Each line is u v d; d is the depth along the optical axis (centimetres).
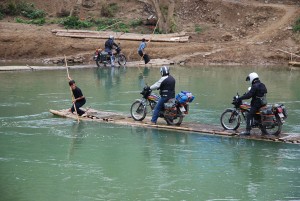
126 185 1329
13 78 3003
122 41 4066
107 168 1458
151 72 3338
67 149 1628
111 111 2150
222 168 1463
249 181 1360
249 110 1753
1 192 1272
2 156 1552
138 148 1648
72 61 3834
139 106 1950
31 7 4759
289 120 2005
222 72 3388
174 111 1858
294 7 4606
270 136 1742
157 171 1437
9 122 1948
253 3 4750
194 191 1289
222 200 1234
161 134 1812
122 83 2873
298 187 1321
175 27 4403
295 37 4119
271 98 2464
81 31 4191
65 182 1345
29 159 1527
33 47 3994
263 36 4188
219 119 2012
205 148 1648
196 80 3022
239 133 1756
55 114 2064
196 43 4159
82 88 2700
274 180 1372
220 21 4556
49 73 3247
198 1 4741
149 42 3991
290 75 3284
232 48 3978
